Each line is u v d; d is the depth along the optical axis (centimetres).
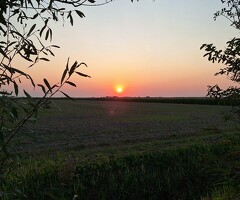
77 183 1130
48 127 3066
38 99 232
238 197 432
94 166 1256
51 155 1664
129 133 2711
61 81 231
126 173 1241
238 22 452
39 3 261
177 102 10288
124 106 7806
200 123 3525
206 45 445
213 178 1212
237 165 412
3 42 247
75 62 231
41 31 260
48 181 1120
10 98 229
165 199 1166
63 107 6944
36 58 252
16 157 265
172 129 2977
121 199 1127
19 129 237
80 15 267
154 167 1376
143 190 1170
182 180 1244
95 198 1095
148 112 5619
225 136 452
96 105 8150
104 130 2912
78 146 2009
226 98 449
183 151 1545
